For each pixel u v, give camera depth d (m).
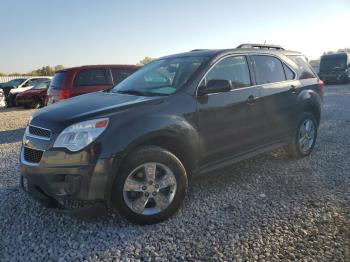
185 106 3.86
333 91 19.89
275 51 5.43
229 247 3.08
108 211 3.89
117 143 3.31
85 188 3.23
